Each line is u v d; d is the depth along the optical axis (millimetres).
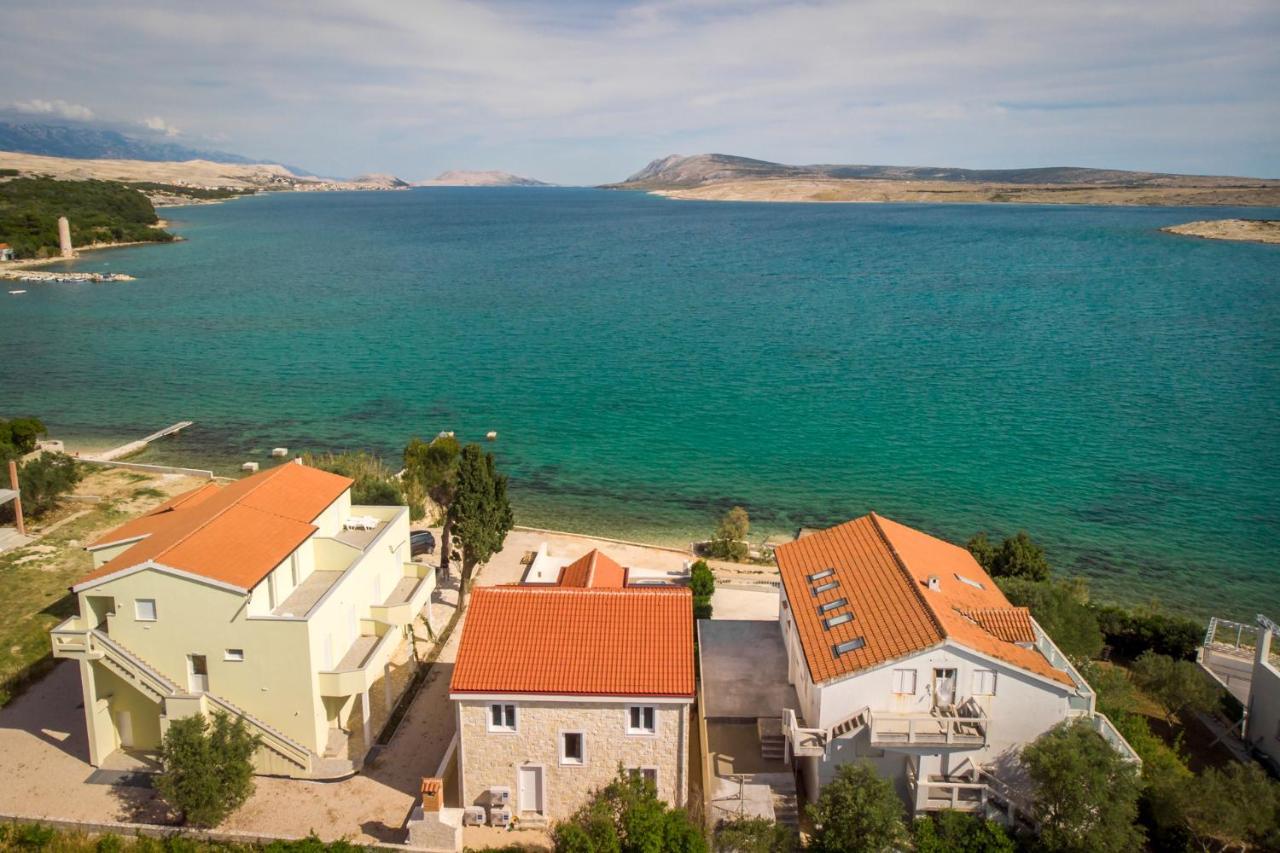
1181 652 51281
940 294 186875
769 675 44375
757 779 37094
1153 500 80312
